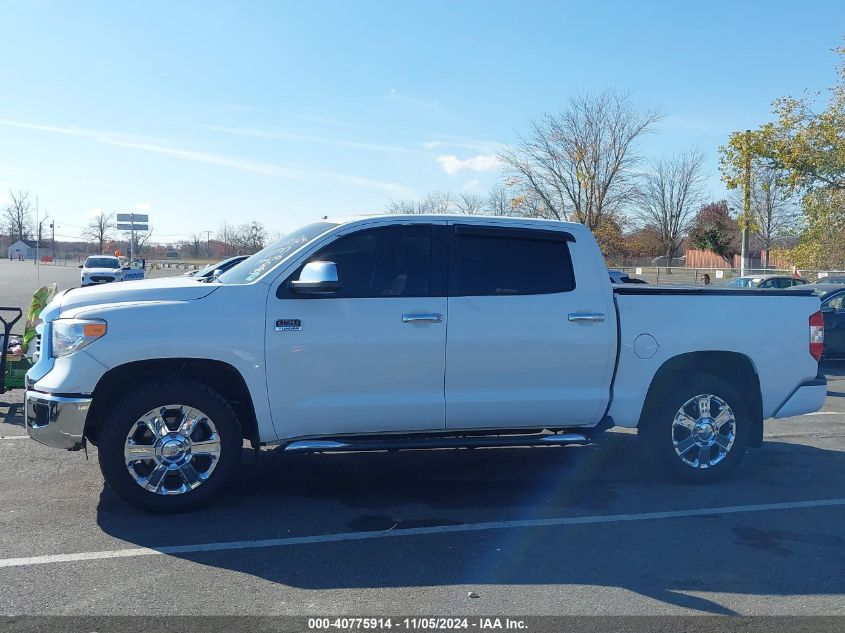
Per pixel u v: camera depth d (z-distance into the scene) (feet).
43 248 272.72
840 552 16.67
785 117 83.61
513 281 19.97
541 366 19.94
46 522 17.78
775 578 15.25
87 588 14.35
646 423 21.42
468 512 19.06
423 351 19.13
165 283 19.31
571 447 25.85
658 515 18.98
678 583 14.94
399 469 22.86
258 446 19.52
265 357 18.35
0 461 22.72
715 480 21.79
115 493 19.31
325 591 14.37
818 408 22.48
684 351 21.13
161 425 18.11
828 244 85.20
